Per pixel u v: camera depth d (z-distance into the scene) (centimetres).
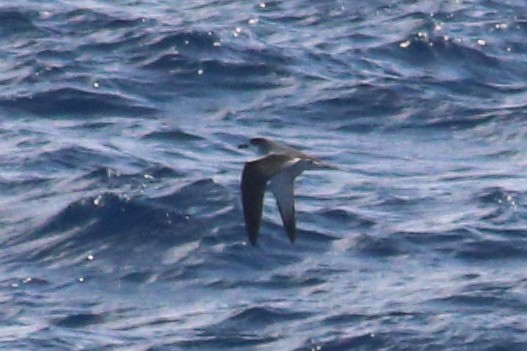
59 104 9931
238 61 10806
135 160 8712
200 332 6469
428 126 9750
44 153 8800
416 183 8538
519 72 10956
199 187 8138
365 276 7075
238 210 7794
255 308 6644
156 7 12400
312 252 7350
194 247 7381
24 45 11244
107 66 10725
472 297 6750
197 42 11119
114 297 6894
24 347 6322
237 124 9719
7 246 7506
